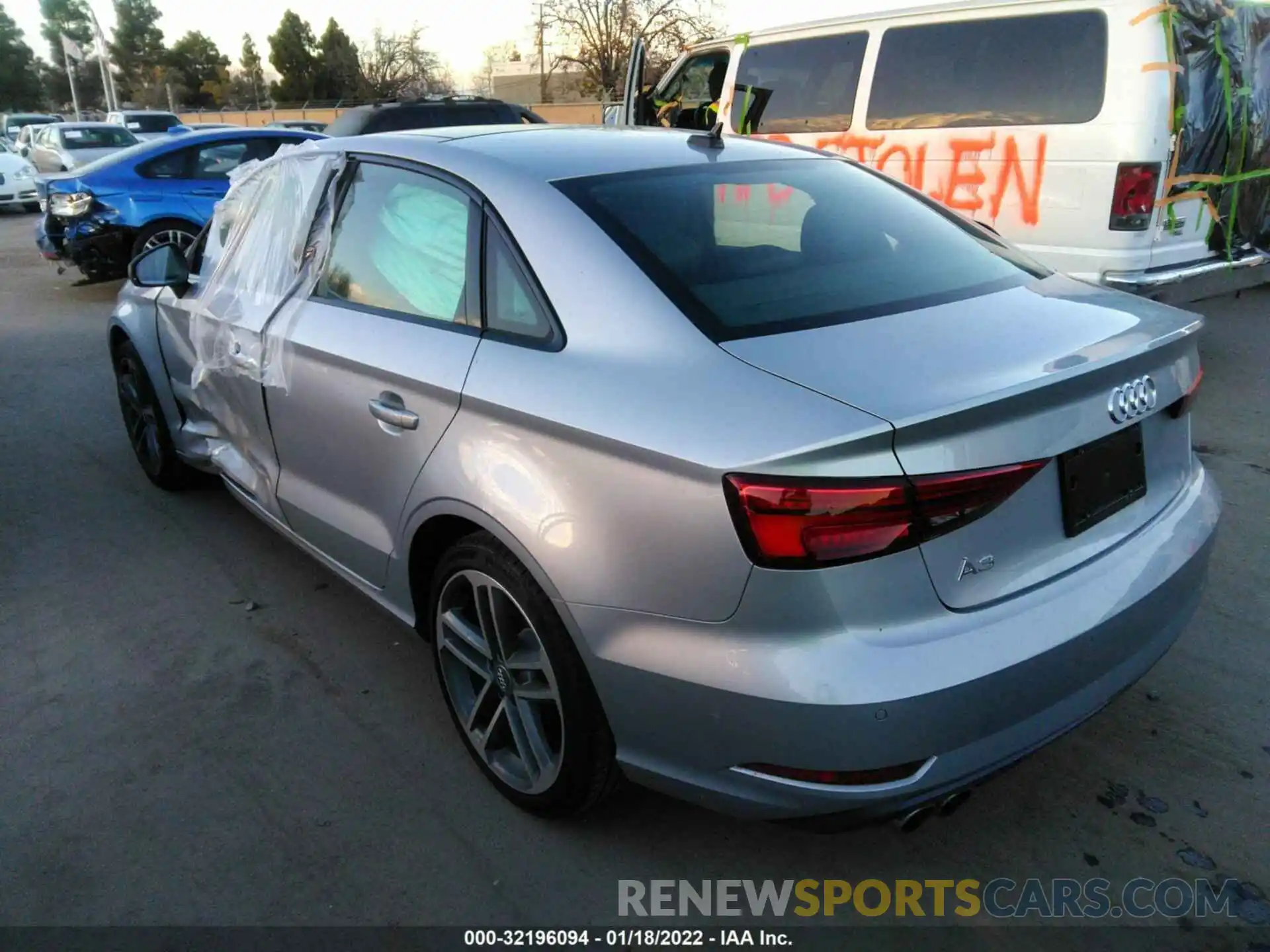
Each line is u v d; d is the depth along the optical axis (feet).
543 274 8.05
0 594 13.08
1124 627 7.16
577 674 7.56
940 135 20.98
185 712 10.48
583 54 122.01
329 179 10.85
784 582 6.23
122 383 16.30
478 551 8.13
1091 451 7.13
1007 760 6.80
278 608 12.59
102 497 16.29
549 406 7.41
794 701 6.23
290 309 10.80
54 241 33.37
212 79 259.80
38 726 10.30
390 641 11.80
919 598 6.35
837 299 7.84
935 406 6.19
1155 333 7.63
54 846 8.61
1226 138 19.75
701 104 28.25
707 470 6.38
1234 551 13.01
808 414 6.30
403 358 8.90
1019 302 8.19
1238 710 9.88
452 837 8.63
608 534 7.00
